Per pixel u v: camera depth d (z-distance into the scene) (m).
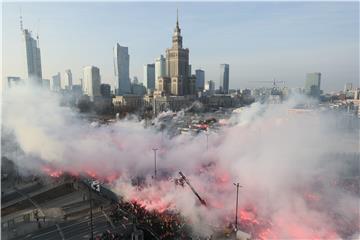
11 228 39.25
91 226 36.97
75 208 45.50
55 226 39.78
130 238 35.78
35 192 52.19
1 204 47.06
